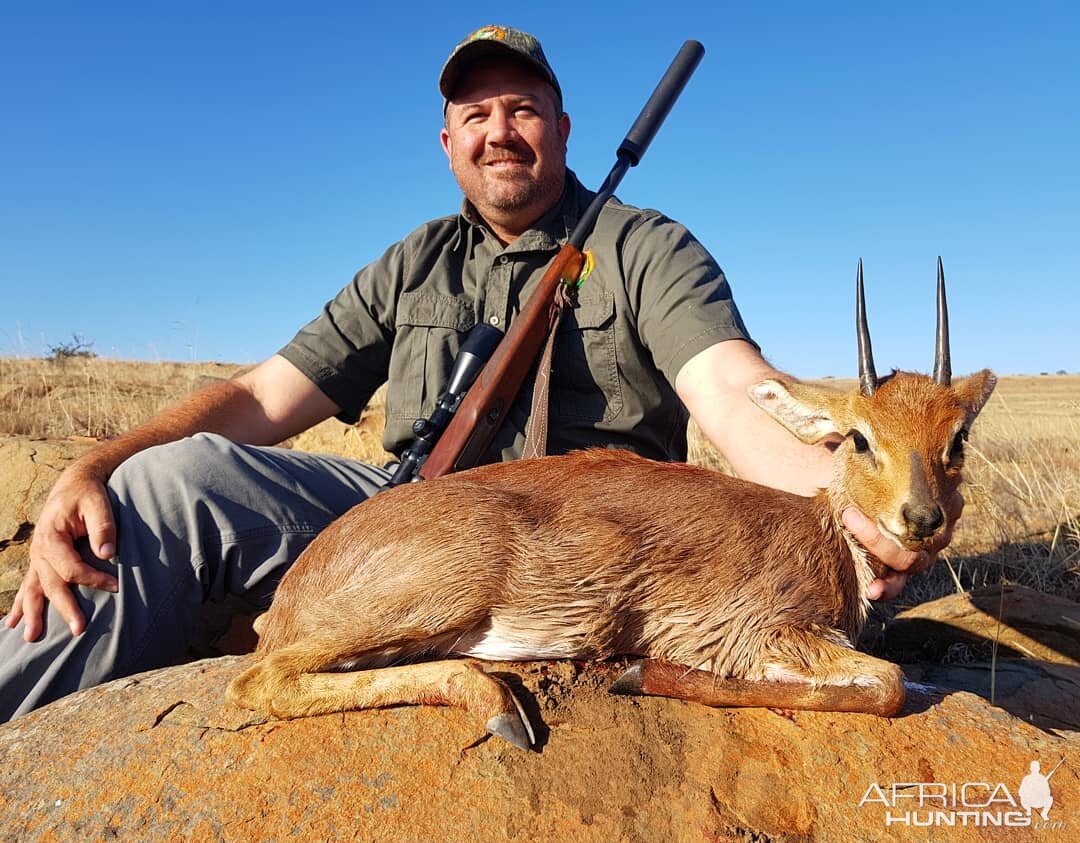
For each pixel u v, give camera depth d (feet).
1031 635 3.83
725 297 3.22
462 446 3.13
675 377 3.11
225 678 2.41
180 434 3.30
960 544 5.37
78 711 2.32
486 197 3.62
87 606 2.63
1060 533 5.39
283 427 3.73
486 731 2.12
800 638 2.44
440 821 1.91
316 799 1.96
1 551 3.82
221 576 2.90
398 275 3.78
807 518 2.70
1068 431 9.21
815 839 1.92
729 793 2.02
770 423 2.88
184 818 1.95
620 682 2.30
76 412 7.82
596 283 3.36
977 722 2.29
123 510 2.73
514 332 3.22
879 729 2.22
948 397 2.58
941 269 2.70
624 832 1.91
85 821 1.97
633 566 2.48
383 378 4.02
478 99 3.55
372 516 2.47
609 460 2.75
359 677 2.23
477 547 2.39
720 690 2.29
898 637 4.00
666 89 3.84
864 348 2.69
